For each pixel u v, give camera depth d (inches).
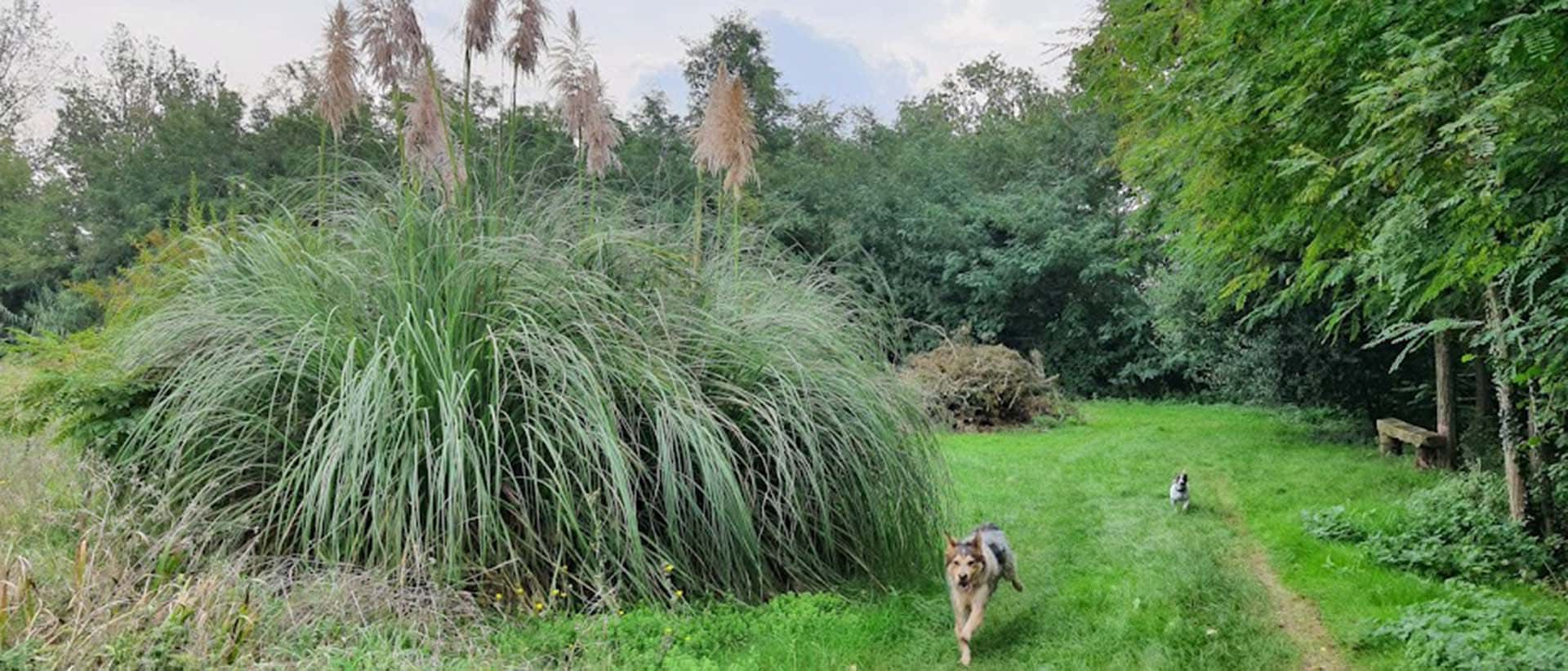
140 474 182.1
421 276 187.8
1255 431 505.0
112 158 990.4
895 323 249.9
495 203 212.1
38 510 170.4
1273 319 465.4
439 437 173.6
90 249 935.7
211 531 159.6
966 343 722.8
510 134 239.6
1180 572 211.3
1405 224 155.9
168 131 944.9
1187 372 754.2
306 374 181.2
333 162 243.4
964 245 878.4
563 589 169.9
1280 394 492.4
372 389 168.1
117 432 182.1
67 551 155.3
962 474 362.3
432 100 231.9
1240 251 277.1
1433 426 451.2
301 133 886.4
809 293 235.1
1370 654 166.7
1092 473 370.9
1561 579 208.2
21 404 188.9
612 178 284.4
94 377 186.4
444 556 160.9
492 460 173.0
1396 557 223.0
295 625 134.8
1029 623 181.2
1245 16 179.5
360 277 190.2
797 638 158.6
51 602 128.6
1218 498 315.9
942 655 164.4
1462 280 171.2
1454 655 153.7
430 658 133.3
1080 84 336.5
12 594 125.1
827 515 187.8
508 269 188.9
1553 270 194.9
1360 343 443.5
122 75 1288.1
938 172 928.9
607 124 243.8
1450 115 140.9
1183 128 215.3
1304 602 200.1
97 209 939.3
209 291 200.7
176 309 198.5
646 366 185.9
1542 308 183.2
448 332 175.5
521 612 161.6
